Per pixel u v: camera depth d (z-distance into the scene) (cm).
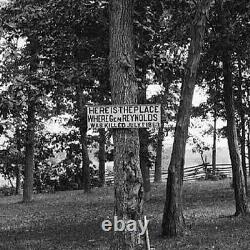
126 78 866
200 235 1239
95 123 851
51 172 3709
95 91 1592
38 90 2148
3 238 1380
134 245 841
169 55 1495
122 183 848
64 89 1705
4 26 1772
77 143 3312
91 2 1373
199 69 1723
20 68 2325
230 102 1683
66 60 1534
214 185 3147
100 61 1464
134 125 841
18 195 3762
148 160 2281
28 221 1812
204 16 1238
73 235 1353
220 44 1600
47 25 1492
